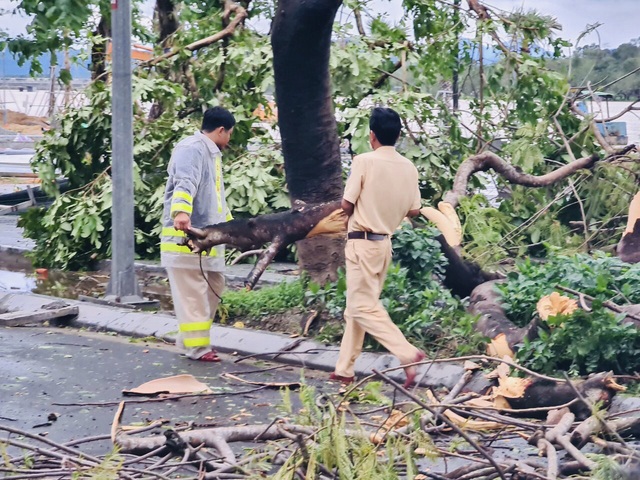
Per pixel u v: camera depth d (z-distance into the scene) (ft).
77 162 53.36
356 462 26.50
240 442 30.30
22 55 58.23
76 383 35.04
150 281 49.34
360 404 32.94
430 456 26.78
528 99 50.39
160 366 36.78
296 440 26.55
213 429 28.60
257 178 49.75
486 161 44.01
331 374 35.45
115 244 43.60
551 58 51.16
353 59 49.47
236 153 52.42
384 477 26.25
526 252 45.75
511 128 51.55
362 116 49.03
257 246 36.96
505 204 48.01
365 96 51.06
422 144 50.08
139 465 28.22
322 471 26.50
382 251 34.24
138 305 43.27
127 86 43.42
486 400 32.04
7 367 36.35
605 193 44.96
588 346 33.04
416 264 38.45
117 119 43.45
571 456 27.78
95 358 37.47
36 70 59.62
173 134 51.75
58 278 50.42
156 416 32.58
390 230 34.35
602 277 35.50
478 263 40.42
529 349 33.73
